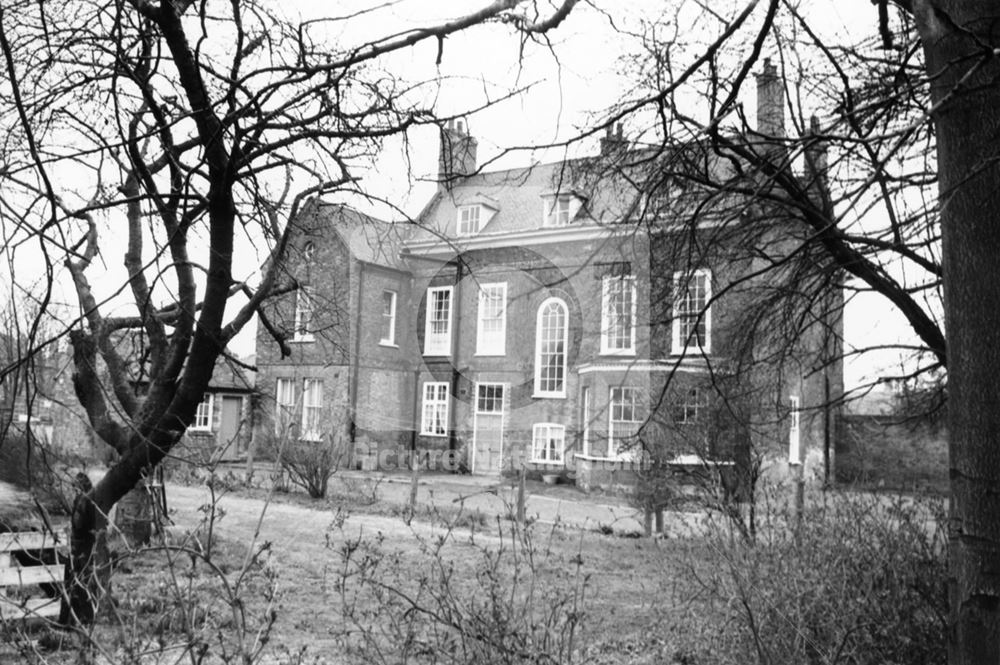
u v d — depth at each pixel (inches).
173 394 221.0
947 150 131.1
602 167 211.5
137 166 159.8
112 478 224.4
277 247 185.0
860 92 214.4
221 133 157.6
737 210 233.6
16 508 299.4
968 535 122.6
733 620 216.4
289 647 234.2
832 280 263.9
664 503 443.5
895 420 357.1
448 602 193.9
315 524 517.3
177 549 131.9
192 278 217.5
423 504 663.1
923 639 194.1
